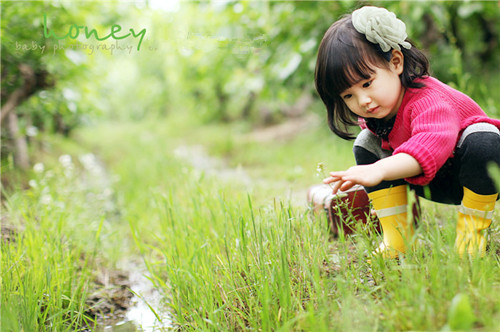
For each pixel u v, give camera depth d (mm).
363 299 1707
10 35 4500
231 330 1914
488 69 8109
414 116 1807
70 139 9805
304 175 5168
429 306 1395
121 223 4418
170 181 4973
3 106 5273
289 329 1689
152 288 2811
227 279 2223
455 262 1600
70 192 4430
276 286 1892
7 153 5277
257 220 2598
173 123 16953
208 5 5820
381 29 1770
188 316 2139
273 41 6266
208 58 7176
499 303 1385
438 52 6254
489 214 1859
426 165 1632
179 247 2727
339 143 5859
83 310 2395
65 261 2537
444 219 2584
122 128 17453
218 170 7387
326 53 1864
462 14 5785
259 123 13625
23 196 3916
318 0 5793
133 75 21609
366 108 1852
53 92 5852
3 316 1771
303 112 12789
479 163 1761
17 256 2438
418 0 5086
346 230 2520
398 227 1857
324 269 2098
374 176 1595
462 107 1848
